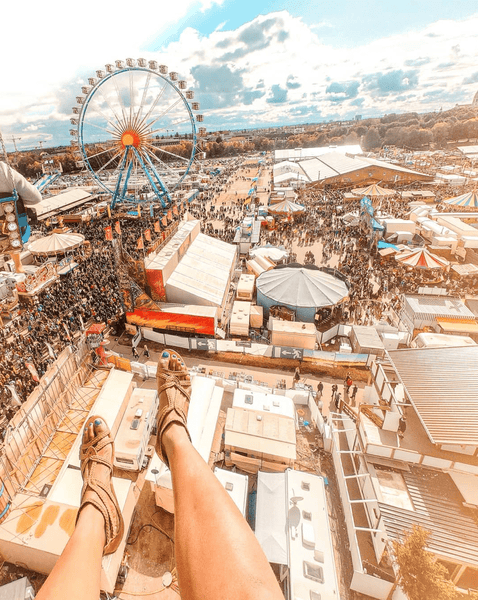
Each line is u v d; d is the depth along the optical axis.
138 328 30.91
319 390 23.66
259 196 92.94
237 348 28.17
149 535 15.91
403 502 14.19
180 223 45.62
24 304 37.22
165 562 14.97
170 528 16.19
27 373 24.64
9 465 16.08
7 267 43.72
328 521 15.21
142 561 15.00
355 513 16.20
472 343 25.33
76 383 21.97
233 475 16.59
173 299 32.75
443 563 12.96
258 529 14.73
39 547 13.89
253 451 17.88
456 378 17.14
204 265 38.56
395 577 12.84
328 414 22.52
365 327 29.58
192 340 28.75
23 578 13.48
